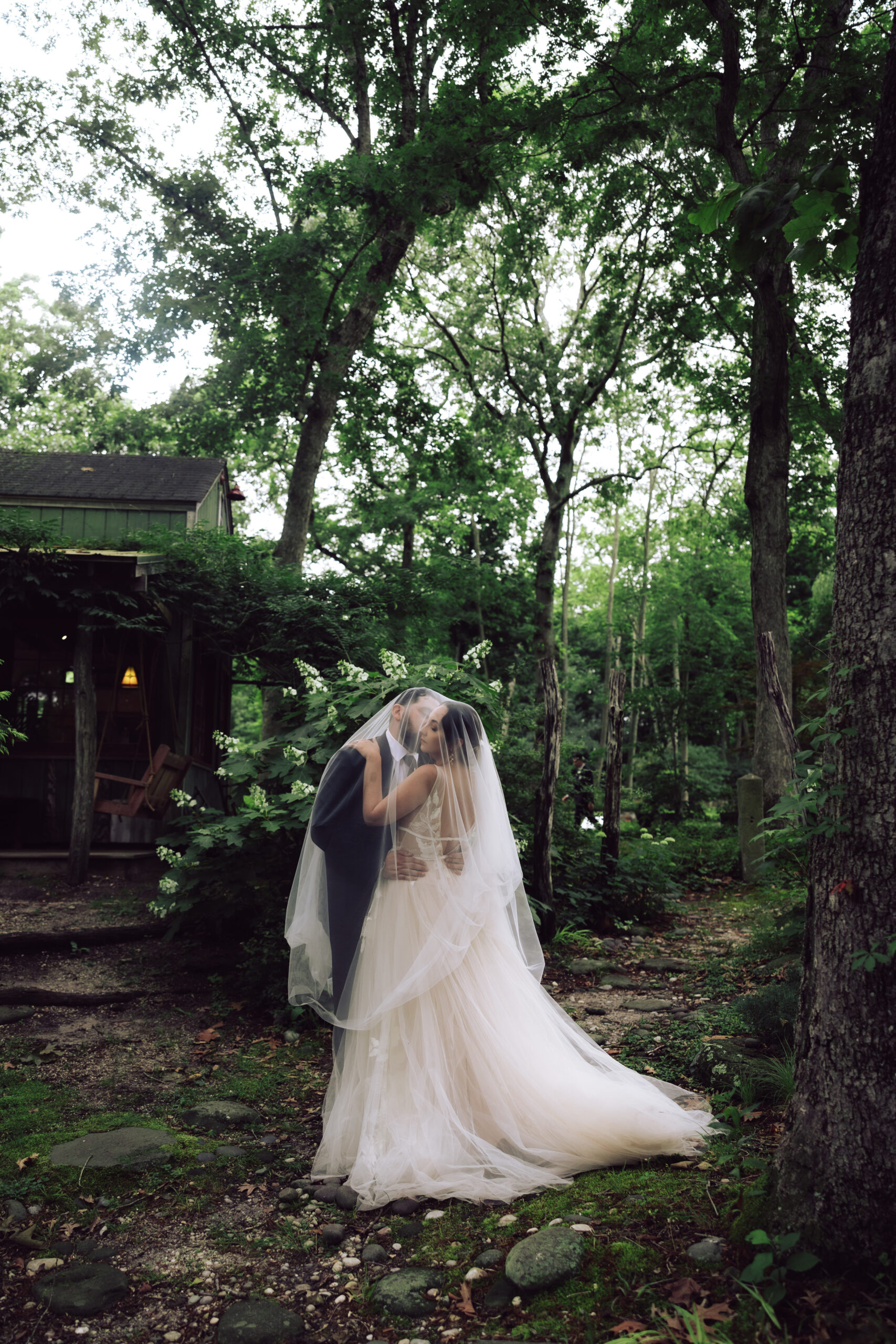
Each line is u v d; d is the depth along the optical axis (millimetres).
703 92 10133
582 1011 5016
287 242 12219
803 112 7973
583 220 15914
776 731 10203
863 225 2307
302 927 3436
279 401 14977
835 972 2184
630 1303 2076
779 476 10891
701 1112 3199
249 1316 2166
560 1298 2145
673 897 8641
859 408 2256
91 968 5699
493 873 3314
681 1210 2475
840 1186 2082
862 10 8570
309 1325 2162
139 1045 4465
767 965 5559
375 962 3154
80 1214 2723
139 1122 3443
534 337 17750
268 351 14039
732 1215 2387
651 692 18406
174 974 5555
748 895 9258
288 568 9781
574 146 10781
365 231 12555
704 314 13625
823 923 2242
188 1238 2598
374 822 3211
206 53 14055
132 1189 2887
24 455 12438
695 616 19781
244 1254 2508
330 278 13828
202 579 8922
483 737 3514
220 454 16719
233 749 5801
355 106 15266
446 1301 2213
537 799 7102
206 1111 3541
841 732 2201
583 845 8070
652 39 10398
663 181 11914
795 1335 1851
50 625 9453
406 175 11719
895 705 2133
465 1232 2562
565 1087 3018
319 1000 3438
